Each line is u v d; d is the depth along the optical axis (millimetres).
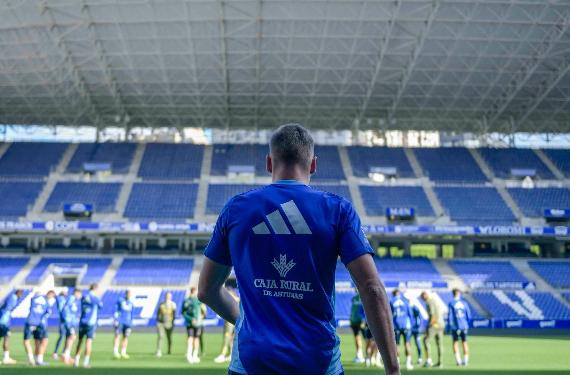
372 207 39406
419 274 36156
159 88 37844
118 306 15875
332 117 42906
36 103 40281
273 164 2639
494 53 33000
